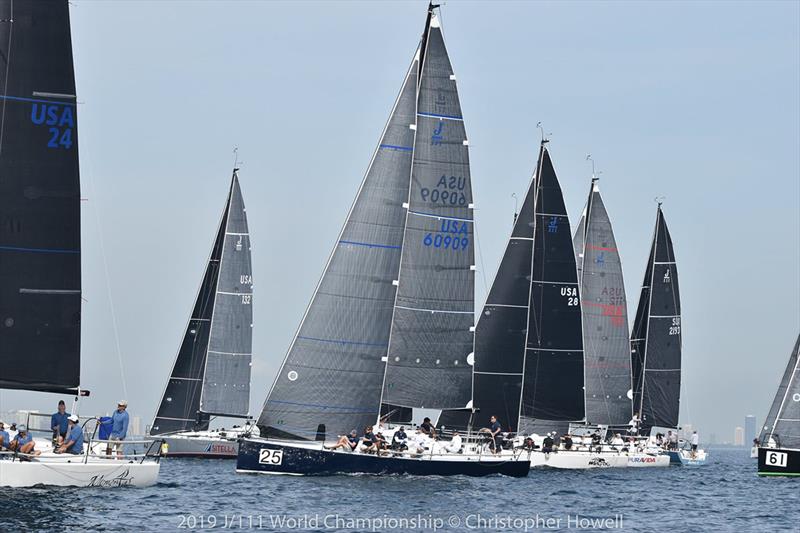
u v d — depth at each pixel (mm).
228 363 133375
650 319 149125
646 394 148875
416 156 90500
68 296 68750
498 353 113875
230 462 121750
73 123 68875
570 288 121562
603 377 134375
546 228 121125
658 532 66375
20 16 68125
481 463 89625
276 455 83188
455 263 91000
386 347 86188
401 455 85688
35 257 68188
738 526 70750
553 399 121000
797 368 111750
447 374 90688
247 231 134375
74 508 62562
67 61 68688
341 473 83688
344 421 85188
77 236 69000
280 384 84688
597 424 133875
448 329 90750
